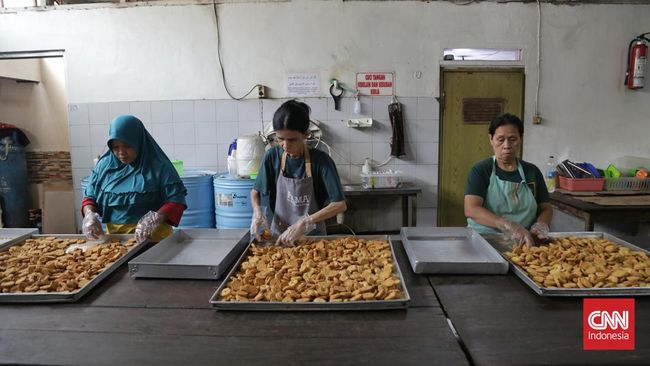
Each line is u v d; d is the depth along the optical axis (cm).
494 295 118
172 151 361
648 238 174
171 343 95
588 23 352
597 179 326
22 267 140
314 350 91
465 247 161
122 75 353
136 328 102
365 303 108
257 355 90
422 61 352
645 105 366
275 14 346
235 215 310
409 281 129
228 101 355
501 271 133
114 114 356
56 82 422
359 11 346
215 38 348
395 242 169
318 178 184
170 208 184
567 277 123
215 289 125
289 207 184
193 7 345
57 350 93
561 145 367
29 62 407
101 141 360
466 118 362
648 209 269
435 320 104
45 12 347
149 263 132
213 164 363
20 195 411
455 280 130
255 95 354
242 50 349
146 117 357
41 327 103
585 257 141
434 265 133
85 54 351
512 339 95
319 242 161
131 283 130
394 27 348
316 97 354
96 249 160
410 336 97
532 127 364
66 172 430
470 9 347
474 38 351
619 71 360
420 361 87
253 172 317
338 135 359
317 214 169
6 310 113
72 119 357
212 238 172
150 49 350
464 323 102
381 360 88
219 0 344
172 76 353
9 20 348
